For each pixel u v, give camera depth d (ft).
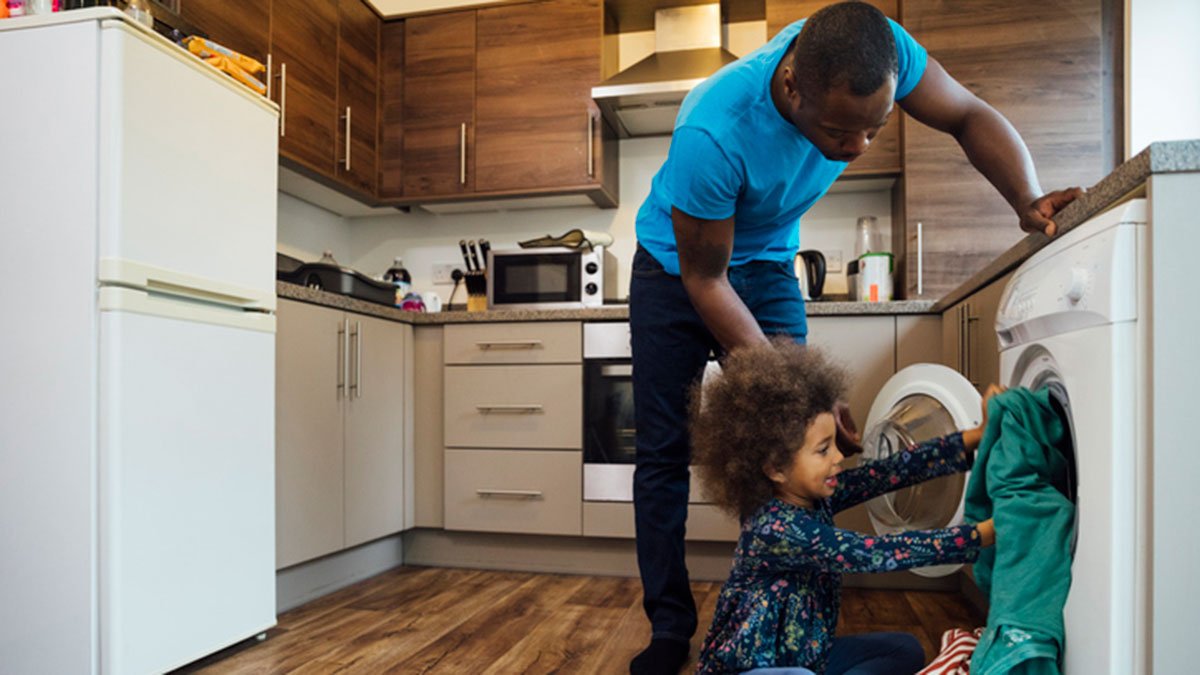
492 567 9.46
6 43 5.30
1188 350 2.97
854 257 10.63
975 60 9.30
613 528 8.93
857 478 4.35
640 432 5.80
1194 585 2.92
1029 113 9.17
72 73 5.18
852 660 4.27
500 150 10.78
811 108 3.90
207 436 5.85
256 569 6.33
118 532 5.05
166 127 5.53
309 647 6.26
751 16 11.03
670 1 10.69
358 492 8.64
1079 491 3.36
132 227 5.22
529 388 9.29
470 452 9.43
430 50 11.09
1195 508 2.93
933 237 9.32
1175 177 3.02
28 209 5.23
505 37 10.85
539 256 10.37
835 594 4.16
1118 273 3.10
